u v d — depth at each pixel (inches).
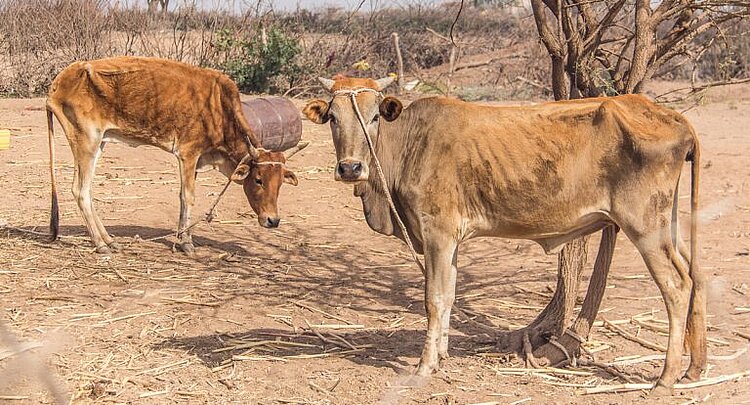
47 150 534.0
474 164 231.1
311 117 225.9
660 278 222.2
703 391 229.3
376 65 936.3
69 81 353.7
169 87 361.1
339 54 904.9
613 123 221.0
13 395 223.8
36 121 623.5
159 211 424.2
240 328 276.8
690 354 245.3
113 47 863.7
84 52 824.9
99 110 357.4
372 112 224.8
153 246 368.5
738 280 323.3
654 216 219.9
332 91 227.0
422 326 282.8
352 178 222.5
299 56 885.2
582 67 261.9
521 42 1034.1
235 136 367.2
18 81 798.5
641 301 306.2
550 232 234.1
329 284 326.3
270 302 302.5
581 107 227.3
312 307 298.7
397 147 240.8
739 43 889.5
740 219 412.8
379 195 244.2
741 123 686.5
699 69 919.7
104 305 294.0
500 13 1104.8
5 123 610.9
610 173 222.4
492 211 234.4
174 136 365.1
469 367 247.4
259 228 404.5
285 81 855.7
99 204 430.9
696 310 228.7
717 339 268.4
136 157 527.2
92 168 358.0
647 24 253.8
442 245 235.0
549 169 226.7
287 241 385.7
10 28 817.5
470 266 355.3
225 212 429.7
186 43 898.7
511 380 238.4
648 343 263.9
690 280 223.9
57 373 237.8
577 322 254.1
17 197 436.5
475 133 231.5
